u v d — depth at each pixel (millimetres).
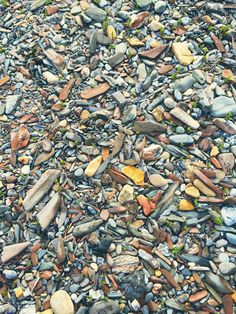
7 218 591
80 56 718
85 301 531
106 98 671
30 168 625
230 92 657
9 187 612
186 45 703
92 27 745
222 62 685
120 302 529
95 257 554
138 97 664
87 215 580
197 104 640
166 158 610
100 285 538
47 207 587
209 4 742
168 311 526
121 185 596
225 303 526
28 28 762
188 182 591
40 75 708
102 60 707
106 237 560
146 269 544
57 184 604
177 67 683
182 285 536
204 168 601
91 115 650
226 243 553
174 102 645
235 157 606
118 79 683
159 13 747
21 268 558
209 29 719
